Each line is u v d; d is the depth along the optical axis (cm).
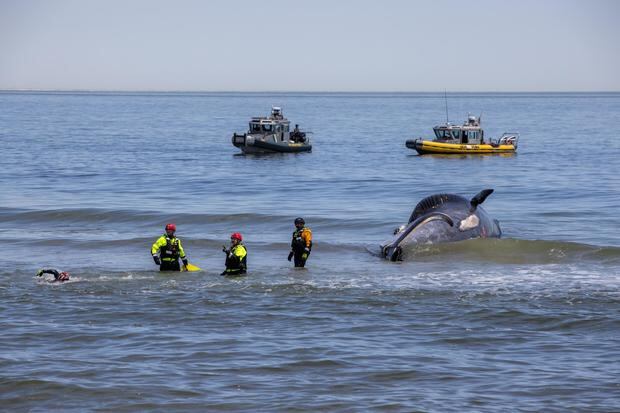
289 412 2302
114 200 7588
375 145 16838
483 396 2406
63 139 17900
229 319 3247
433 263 4403
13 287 3791
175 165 11919
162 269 4138
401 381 2542
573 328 3095
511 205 7188
